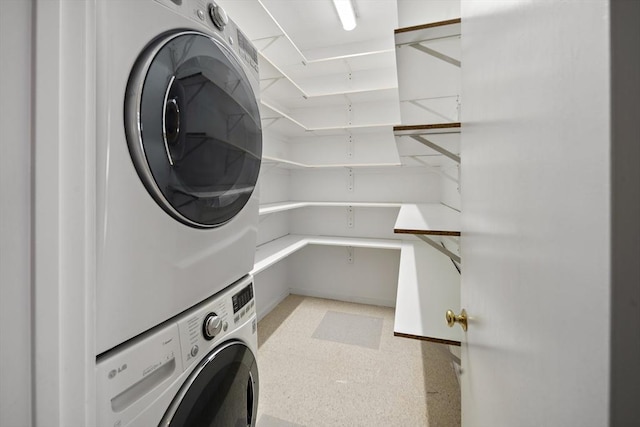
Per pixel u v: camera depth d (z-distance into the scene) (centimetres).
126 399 49
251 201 94
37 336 36
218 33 75
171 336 59
